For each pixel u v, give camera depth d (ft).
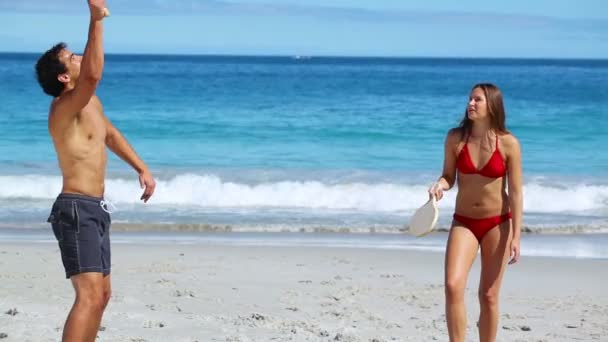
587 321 40.40
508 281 50.90
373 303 43.65
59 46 27.32
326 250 60.44
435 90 265.34
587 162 112.16
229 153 117.08
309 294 45.52
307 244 63.36
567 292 47.83
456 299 28.60
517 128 147.84
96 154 26.78
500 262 29.78
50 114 26.58
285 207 81.76
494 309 30.01
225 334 36.42
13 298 42.70
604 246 64.39
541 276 52.54
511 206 29.50
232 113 167.94
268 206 82.12
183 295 44.60
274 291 46.14
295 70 520.83
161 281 48.03
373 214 78.54
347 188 88.43
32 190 85.51
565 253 61.46
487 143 29.66
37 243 61.72
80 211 26.17
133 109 174.40
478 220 29.78
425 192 87.20
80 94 25.52
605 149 124.26
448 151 30.63
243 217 75.97
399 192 87.10
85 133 26.61
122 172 95.25
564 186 91.30
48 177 89.61
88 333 26.20
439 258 57.77
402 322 39.47
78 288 26.17
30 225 70.08
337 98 214.28
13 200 81.92
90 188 26.58
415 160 111.65
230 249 60.18
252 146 124.57
